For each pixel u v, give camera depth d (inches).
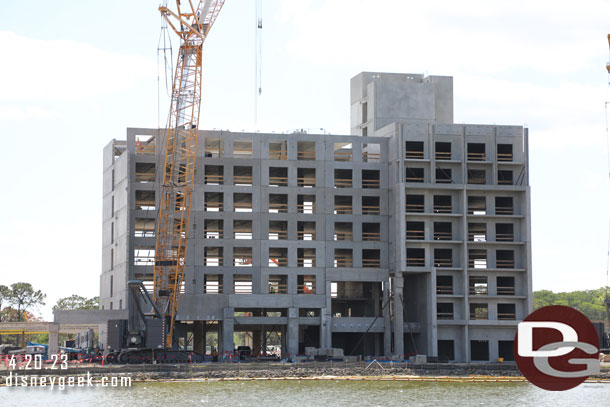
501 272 6363.2
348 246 6373.0
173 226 5910.4
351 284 6747.1
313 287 6943.9
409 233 6437.0
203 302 6082.7
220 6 5713.6
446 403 3804.1
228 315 6087.6
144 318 5467.5
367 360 5880.9
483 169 6476.4
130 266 6122.1
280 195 6555.1
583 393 4200.3
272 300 6190.9
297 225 6432.1
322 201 6397.6
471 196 6437.0
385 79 7121.1
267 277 6264.8
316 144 6441.9
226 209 6294.3
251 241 6279.5
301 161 6422.2
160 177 6200.8
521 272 6387.8
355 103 7268.7
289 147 6427.2
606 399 3976.4
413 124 6373.0
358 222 6407.5
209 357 5910.4
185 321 6574.8
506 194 6432.1
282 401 3841.0
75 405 3700.8
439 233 6397.6
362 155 6737.2
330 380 4835.1
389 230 6427.2
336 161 6451.8
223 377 4896.7
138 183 6200.8
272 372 5004.9
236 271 6230.3
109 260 6756.9
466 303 6230.3
